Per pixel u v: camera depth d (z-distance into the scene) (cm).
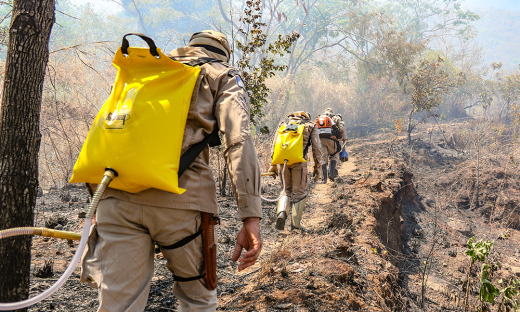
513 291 466
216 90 178
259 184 171
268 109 2147
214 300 182
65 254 449
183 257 168
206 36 199
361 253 524
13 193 235
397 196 1105
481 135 2242
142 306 163
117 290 154
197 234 169
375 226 693
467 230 1265
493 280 823
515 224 1471
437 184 1667
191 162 167
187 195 165
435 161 1952
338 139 976
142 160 152
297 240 498
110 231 160
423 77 2222
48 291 129
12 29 238
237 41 776
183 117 163
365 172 1105
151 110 158
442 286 696
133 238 160
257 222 170
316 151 631
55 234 153
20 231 143
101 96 1073
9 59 239
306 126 621
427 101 2217
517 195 1555
